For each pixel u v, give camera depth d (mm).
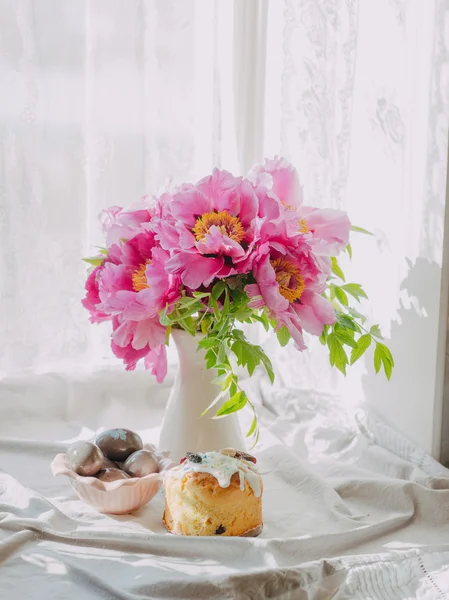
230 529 1216
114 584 1126
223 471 1226
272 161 1286
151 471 1278
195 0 1658
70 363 1691
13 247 1623
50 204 1635
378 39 1520
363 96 1561
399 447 1470
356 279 1611
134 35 1638
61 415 1689
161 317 1205
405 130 1465
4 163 1600
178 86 1675
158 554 1188
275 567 1142
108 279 1240
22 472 1431
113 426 1634
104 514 1289
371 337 1317
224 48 1697
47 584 1128
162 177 1694
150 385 1737
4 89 1587
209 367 1215
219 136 1693
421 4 1423
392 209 1504
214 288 1194
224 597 1103
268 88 1711
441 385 1430
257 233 1177
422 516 1306
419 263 1446
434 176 1405
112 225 1282
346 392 1660
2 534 1226
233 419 1355
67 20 1602
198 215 1212
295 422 1631
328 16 1584
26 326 1653
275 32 1681
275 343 1763
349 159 1593
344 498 1363
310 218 1267
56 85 1609
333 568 1153
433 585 1150
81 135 1630
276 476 1418
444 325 1413
